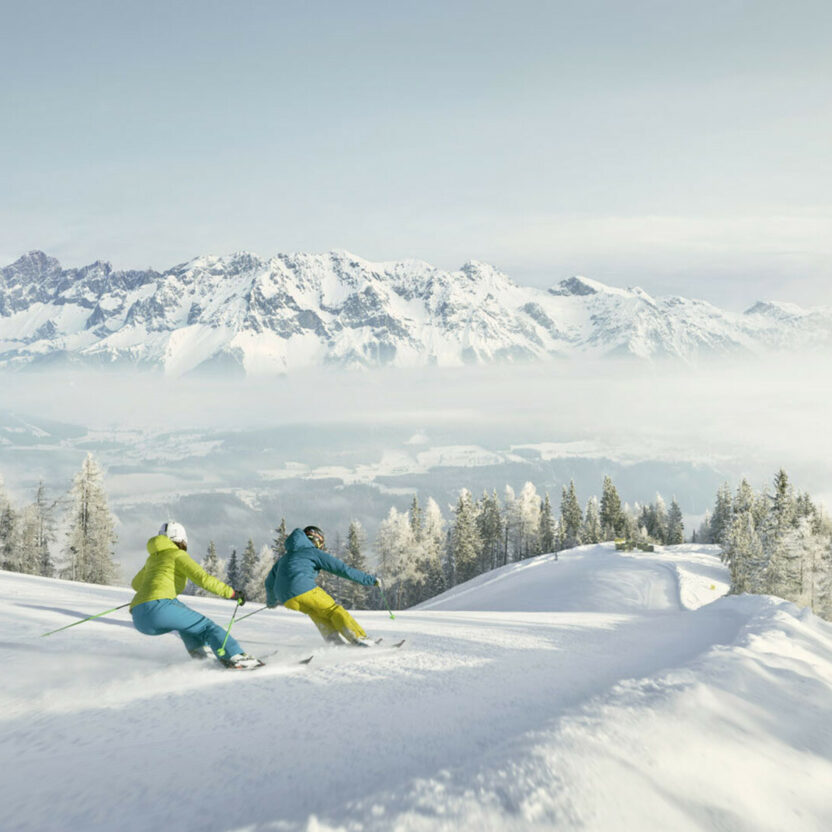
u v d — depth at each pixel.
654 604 51.56
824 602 50.78
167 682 4.28
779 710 3.74
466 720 3.39
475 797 1.93
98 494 51.47
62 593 12.35
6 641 5.61
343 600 81.31
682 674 3.88
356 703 3.82
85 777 2.49
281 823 1.76
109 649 5.38
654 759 2.51
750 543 55.91
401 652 5.77
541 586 61.06
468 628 8.55
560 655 6.14
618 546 83.19
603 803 2.05
